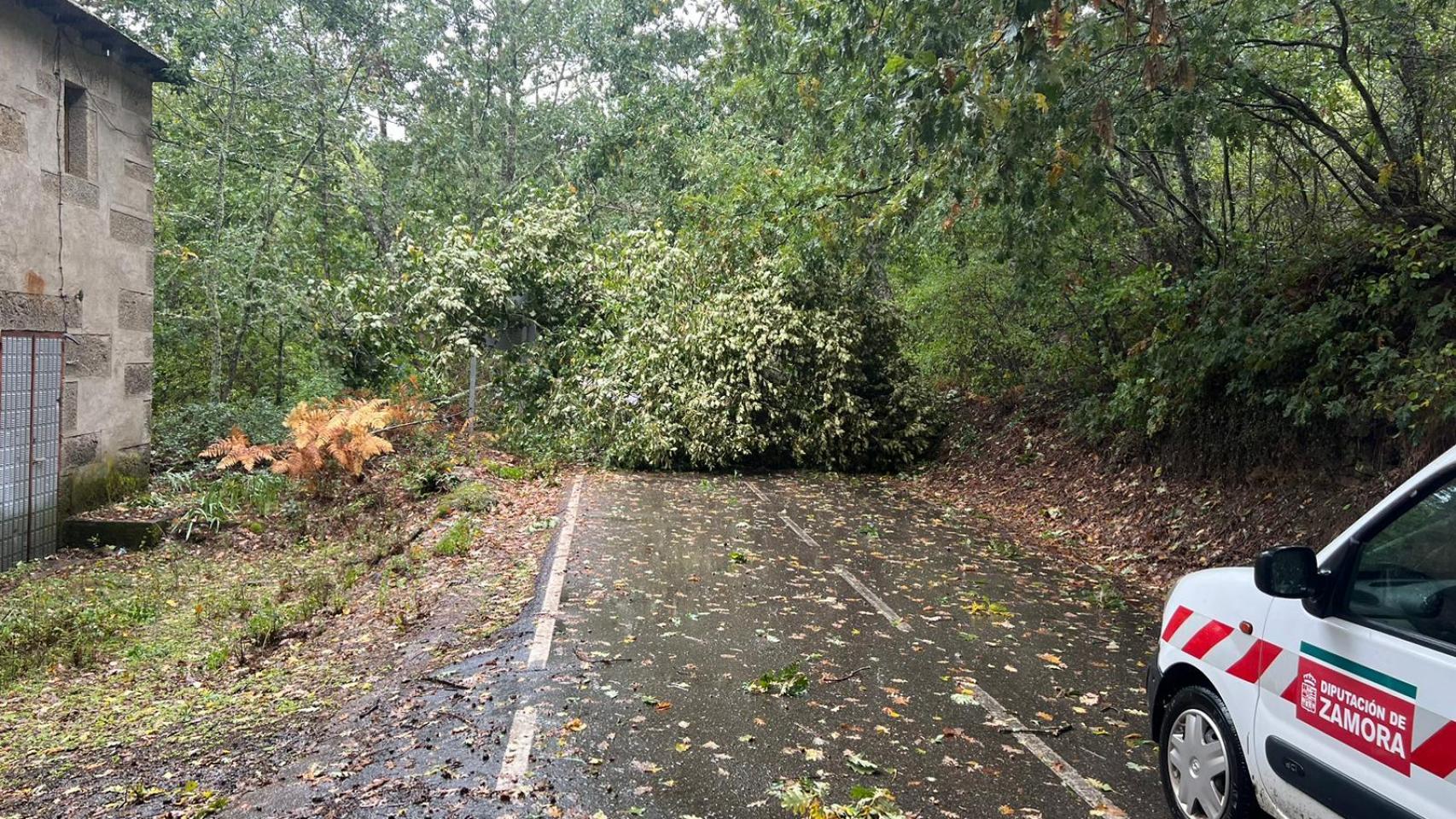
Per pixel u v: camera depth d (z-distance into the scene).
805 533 10.85
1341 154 10.87
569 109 27.36
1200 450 11.09
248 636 7.61
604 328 16.61
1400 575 3.05
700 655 6.29
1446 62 9.02
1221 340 9.95
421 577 8.79
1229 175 12.33
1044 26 7.24
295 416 13.12
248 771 4.73
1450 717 2.66
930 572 9.10
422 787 4.29
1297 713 3.30
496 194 25.39
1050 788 4.40
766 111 17.75
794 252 14.12
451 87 25.59
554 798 4.17
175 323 20.16
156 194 20.28
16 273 10.08
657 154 22.89
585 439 15.84
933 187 10.05
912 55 8.98
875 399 17.02
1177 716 4.05
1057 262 13.77
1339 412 8.59
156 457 15.06
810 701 5.48
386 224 23.27
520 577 8.37
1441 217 8.52
